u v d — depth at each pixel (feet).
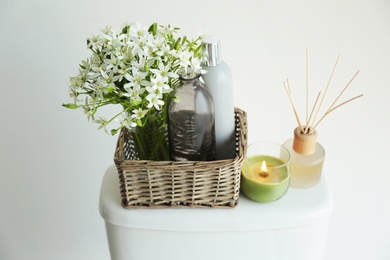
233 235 2.53
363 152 3.51
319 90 3.30
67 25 3.07
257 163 2.56
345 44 3.14
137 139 2.50
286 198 2.56
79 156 3.56
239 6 3.04
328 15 3.05
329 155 3.54
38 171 3.61
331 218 3.83
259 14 3.06
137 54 2.17
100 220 3.90
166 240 2.57
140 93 2.10
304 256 2.63
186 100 2.29
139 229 2.53
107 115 3.38
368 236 3.88
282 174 2.47
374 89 3.27
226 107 2.46
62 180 3.67
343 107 3.35
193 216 2.46
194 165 2.27
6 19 3.03
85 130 3.44
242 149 2.40
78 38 3.12
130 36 2.20
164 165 2.27
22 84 3.24
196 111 2.31
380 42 3.12
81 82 2.19
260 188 2.42
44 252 4.05
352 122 3.40
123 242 2.61
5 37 3.08
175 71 2.29
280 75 3.26
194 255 2.62
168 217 2.47
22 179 3.63
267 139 3.51
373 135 3.44
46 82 3.25
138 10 3.05
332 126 3.43
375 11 3.03
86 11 3.04
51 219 3.87
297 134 2.49
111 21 3.08
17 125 3.40
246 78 3.28
